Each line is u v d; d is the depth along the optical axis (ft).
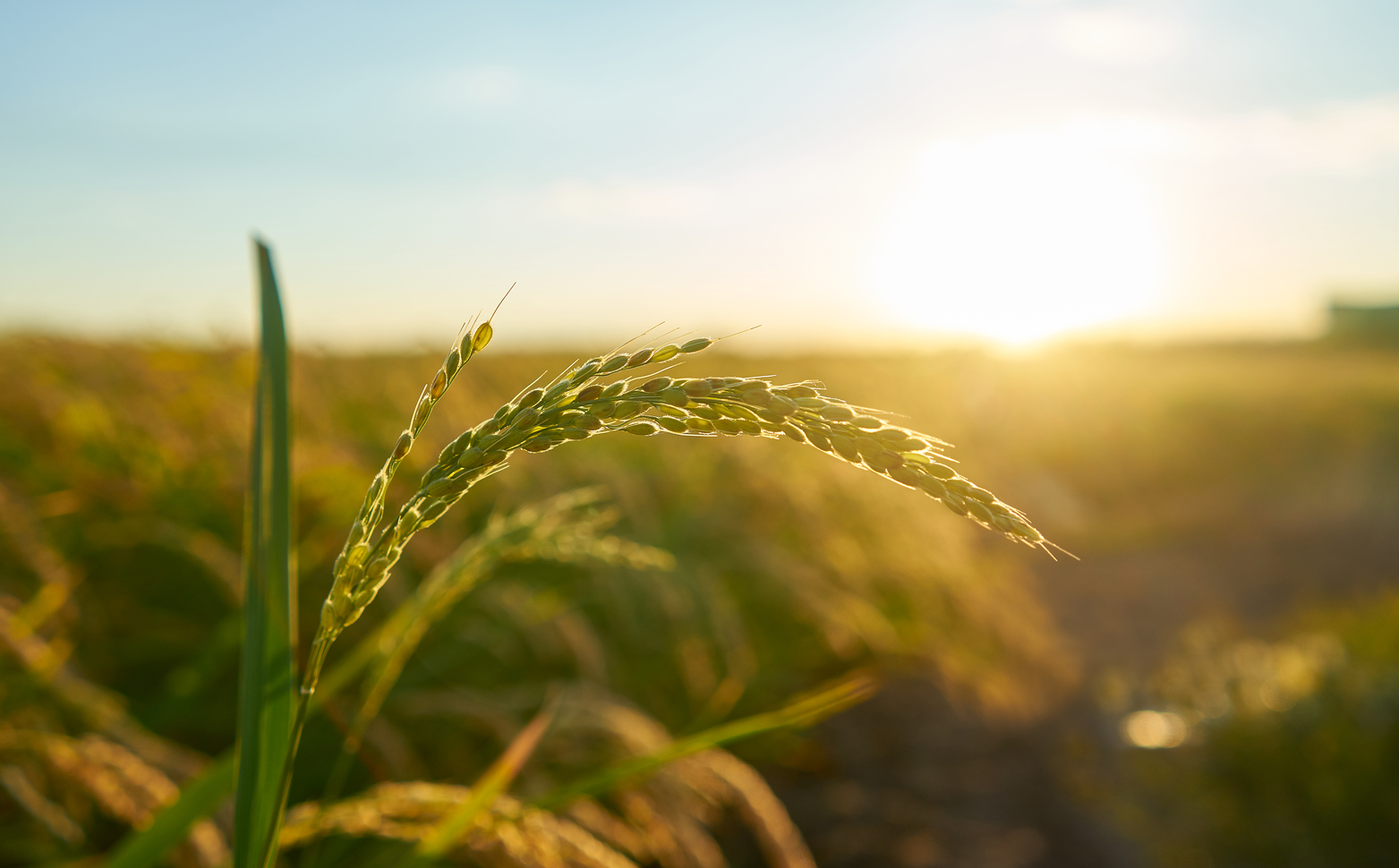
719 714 11.98
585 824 6.94
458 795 4.81
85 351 14.05
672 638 13.00
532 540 5.22
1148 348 143.13
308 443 11.37
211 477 10.91
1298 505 48.14
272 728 3.49
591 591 12.99
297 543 10.22
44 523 9.59
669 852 7.07
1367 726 15.42
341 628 2.77
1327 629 22.45
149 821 5.16
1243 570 33.94
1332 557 36.22
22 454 10.78
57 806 6.37
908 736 15.65
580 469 14.11
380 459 12.01
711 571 14.25
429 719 9.56
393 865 4.60
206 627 10.14
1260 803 14.38
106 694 7.39
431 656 10.38
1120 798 14.40
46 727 6.18
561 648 10.49
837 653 16.44
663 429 2.52
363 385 16.19
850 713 16.19
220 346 15.07
